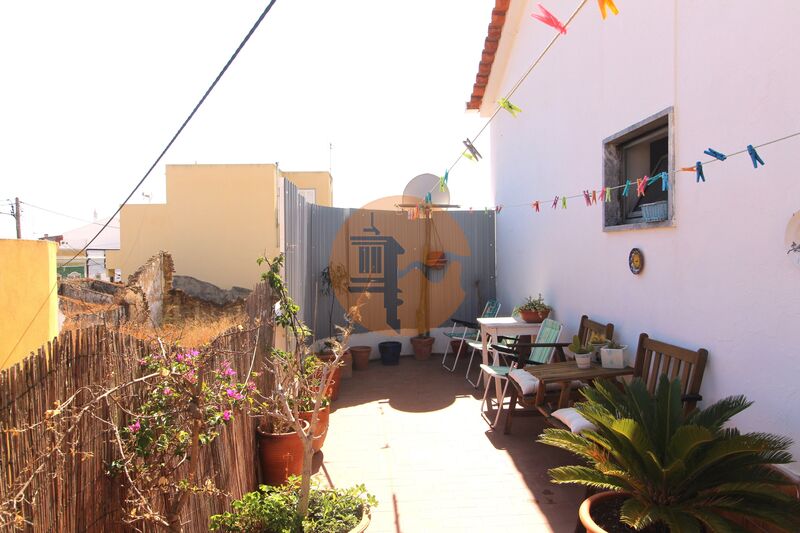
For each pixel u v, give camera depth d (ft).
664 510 7.90
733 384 9.91
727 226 9.99
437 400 20.15
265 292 13.97
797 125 8.27
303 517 9.33
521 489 12.51
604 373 13.35
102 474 6.15
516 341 20.06
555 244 19.29
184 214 41.39
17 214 53.78
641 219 14.08
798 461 8.36
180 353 7.66
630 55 13.48
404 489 12.62
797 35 8.20
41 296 10.91
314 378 13.53
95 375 6.14
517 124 23.94
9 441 4.71
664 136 13.29
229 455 10.08
